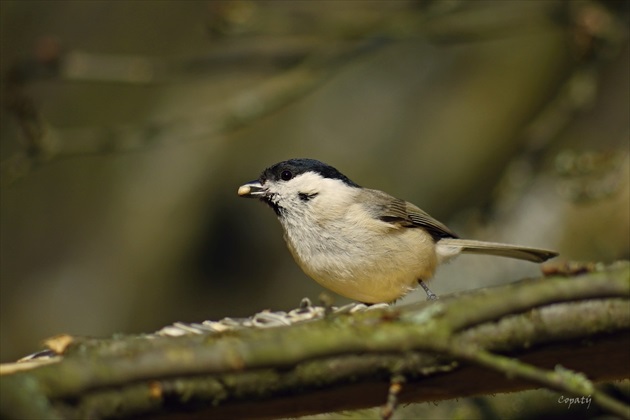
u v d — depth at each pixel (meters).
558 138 13.85
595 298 3.94
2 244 15.40
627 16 11.25
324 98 15.77
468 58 15.94
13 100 10.82
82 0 16.30
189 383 3.81
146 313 14.98
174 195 15.52
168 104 15.76
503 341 3.95
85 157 15.90
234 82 15.86
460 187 15.10
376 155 15.31
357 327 3.82
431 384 4.11
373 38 11.57
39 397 3.41
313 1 15.37
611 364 4.21
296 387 3.92
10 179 10.83
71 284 15.21
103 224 15.59
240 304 15.06
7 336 14.93
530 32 11.95
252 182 8.06
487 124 15.38
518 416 8.19
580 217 11.80
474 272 11.61
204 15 16.19
